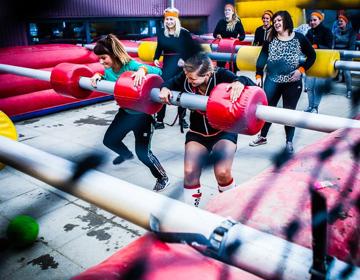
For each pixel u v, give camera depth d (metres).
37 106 5.63
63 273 2.14
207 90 2.15
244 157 3.83
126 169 3.63
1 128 2.66
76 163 0.75
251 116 1.84
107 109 6.21
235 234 0.55
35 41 6.06
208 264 0.63
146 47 5.06
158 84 2.38
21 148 0.88
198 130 2.23
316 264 0.49
